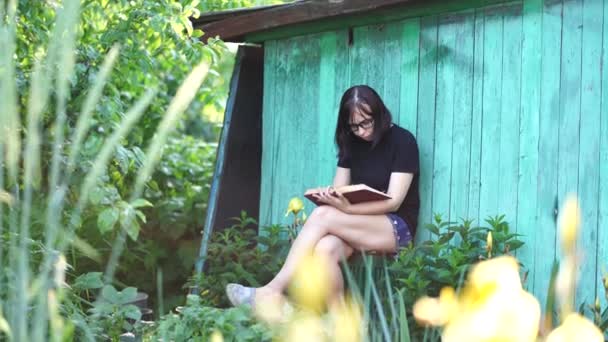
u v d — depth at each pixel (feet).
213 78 24.98
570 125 14.16
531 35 14.84
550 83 14.52
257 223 19.60
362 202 15.35
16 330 5.98
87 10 19.61
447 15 16.22
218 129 32.94
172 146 27.78
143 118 24.52
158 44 20.01
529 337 4.44
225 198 20.13
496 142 15.30
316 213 15.25
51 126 16.49
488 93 15.48
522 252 14.78
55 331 5.98
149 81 24.73
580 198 13.94
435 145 16.33
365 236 15.25
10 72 5.70
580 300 13.74
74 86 17.17
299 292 4.74
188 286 17.62
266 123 19.60
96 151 17.53
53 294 6.02
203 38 20.11
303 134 18.74
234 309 10.96
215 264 17.81
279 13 18.30
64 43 5.79
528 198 14.74
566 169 14.19
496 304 4.49
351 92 15.98
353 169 16.47
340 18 17.99
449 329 4.74
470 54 15.80
